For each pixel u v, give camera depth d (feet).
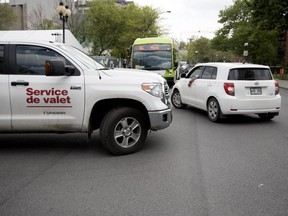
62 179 15.70
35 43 18.97
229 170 16.88
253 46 176.35
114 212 12.35
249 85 28.58
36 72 18.85
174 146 21.49
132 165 17.66
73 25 142.00
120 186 14.80
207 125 28.73
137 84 19.15
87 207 12.78
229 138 23.84
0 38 19.47
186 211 12.41
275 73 155.84
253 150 20.70
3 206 12.93
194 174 16.29
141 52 63.72
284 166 17.57
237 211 12.41
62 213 12.32
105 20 143.33
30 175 16.26
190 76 36.09
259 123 29.73
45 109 18.79
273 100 29.22
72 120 18.97
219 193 13.99
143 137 19.95
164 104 19.94
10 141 22.88
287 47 183.62
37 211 12.50
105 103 19.88
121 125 19.35
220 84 29.25
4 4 148.36
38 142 22.58
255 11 109.09
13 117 18.70
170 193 14.02
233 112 28.55
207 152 20.15
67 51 19.34
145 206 12.83
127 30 149.07
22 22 196.34
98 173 16.47
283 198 13.52
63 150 20.66
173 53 64.54
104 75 19.27
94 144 22.09
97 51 151.43
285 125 28.81
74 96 18.74
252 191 14.23
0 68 18.78
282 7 100.48
